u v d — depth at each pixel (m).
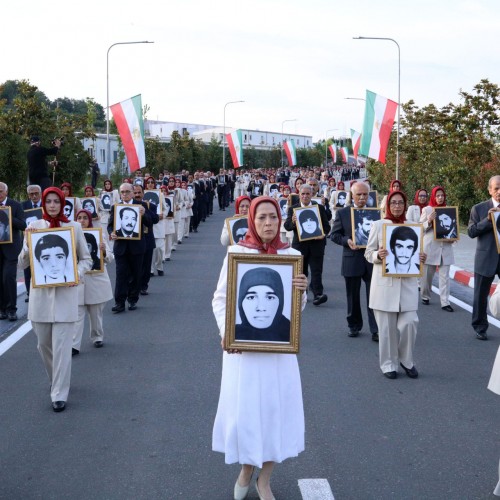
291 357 4.40
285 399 4.33
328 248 20.28
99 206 18.09
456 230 10.76
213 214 34.22
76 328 8.22
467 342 8.91
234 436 4.25
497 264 8.84
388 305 7.18
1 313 10.23
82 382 7.17
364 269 8.98
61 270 6.23
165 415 6.16
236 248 4.40
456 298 11.97
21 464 5.14
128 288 11.09
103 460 5.20
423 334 9.34
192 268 15.84
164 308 11.13
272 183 28.55
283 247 4.46
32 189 11.77
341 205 21.27
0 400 6.61
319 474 4.93
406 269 7.15
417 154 30.27
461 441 5.57
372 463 5.13
